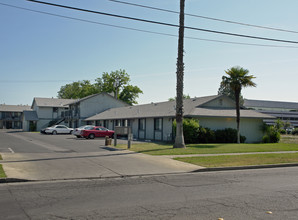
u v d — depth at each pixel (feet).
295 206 22.68
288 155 56.90
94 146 74.23
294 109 350.84
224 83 88.84
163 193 27.02
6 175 33.37
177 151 61.31
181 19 67.72
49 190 28.04
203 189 28.89
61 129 155.43
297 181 33.50
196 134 86.33
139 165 44.01
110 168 41.01
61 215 19.94
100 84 254.88
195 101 106.93
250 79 87.10
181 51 67.87
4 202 23.31
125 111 140.77
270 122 285.84
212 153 59.00
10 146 71.87
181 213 20.62
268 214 20.58
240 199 24.81
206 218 19.56
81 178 34.60
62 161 46.24
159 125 102.27
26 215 19.89
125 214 20.26
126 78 250.37
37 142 87.71
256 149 67.46
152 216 19.86
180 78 68.13
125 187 29.78
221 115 91.56
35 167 39.93
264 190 28.48
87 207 21.98
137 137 117.08
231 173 39.81
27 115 213.05
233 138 92.73
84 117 180.55
